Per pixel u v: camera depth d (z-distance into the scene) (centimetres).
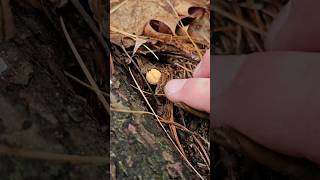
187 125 13
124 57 13
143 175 11
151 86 13
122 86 13
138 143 12
